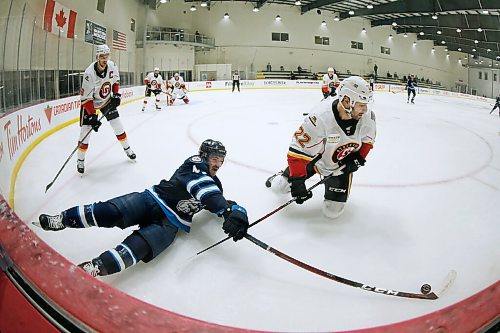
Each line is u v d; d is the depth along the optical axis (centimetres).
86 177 330
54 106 534
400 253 212
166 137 519
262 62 2575
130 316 94
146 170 355
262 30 2536
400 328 91
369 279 186
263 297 169
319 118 220
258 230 232
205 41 2338
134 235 177
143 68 1986
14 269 115
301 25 2627
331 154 240
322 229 236
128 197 190
